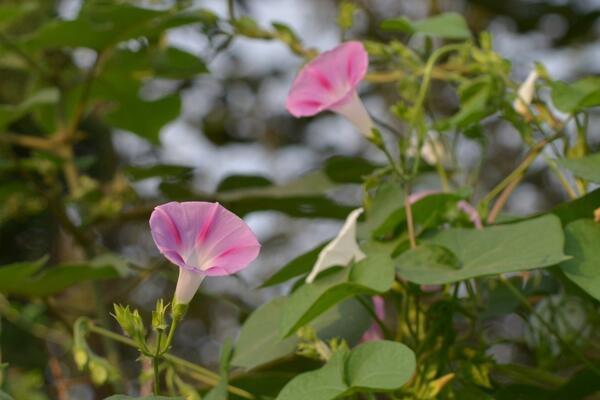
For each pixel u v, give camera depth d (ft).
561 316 4.19
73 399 5.27
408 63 4.10
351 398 3.60
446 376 3.73
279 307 3.92
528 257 3.58
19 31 5.21
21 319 4.76
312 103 3.79
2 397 3.63
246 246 3.36
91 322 3.94
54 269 4.34
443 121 4.01
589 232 3.67
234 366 3.86
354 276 3.62
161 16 4.48
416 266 3.67
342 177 4.58
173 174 4.78
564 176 4.07
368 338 3.99
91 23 4.48
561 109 3.88
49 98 4.66
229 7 4.49
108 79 4.86
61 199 4.82
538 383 4.00
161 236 3.33
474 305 3.90
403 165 3.84
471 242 3.70
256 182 4.74
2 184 4.84
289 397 3.45
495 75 4.00
